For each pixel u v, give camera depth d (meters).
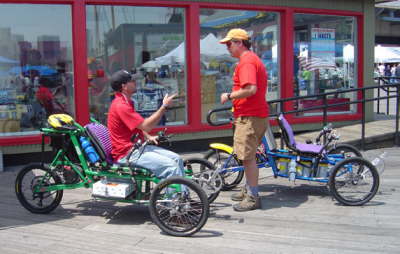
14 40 8.00
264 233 4.71
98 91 8.51
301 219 5.12
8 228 4.91
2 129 8.01
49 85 8.20
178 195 4.60
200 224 4.57
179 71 9.05
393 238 4.53
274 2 9.53
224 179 6.14
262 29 9.70
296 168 5.84
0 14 7.89
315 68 10.28
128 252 4.25
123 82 4.96
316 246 4.36
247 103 5.25
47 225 5.01
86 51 8.22
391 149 8.98
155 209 4.66
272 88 9.91
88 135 5.05
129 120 4.86
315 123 10.19
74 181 5.28
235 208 5.45
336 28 10.53
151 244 4.45
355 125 10.25
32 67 8.11
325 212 5.35
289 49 9.80
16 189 5.37
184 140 8.98
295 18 9.94
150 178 4.93
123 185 4.91
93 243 4.48
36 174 5.60
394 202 5.68
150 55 8.86
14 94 8.05
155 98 8.95
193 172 5.61
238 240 4.53
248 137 5.28
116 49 8.59
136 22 8.69
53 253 4.25
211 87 9.25
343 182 5.60
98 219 5.21
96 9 8.38
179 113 9.07
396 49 27.50
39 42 8.10
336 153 6.46
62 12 8.16
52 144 5.30
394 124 10.30
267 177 7.04
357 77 10.80
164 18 8.87
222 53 9.30
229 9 9.27
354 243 4.42
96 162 5.01
